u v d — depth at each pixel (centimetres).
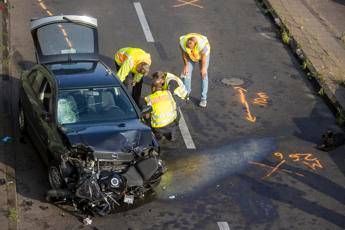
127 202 1503
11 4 2769
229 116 2038
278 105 2133
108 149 1498
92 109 1622
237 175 1725
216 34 2641
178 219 1529
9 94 2055
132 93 1967
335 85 2252
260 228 1515
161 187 1647
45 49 1972
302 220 1558
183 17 2783
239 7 2942
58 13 2714
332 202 1639
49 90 1658
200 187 1661
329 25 2797
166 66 2325
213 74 2306
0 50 2361
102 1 2886
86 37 2038
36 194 1580
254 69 2372
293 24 2756
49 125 1586
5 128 1862
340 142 1891
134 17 2739
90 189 1439
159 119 1766
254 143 1891
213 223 1523
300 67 2417
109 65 2298
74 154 1480
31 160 1720
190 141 1875
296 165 1792
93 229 1466
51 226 1467
